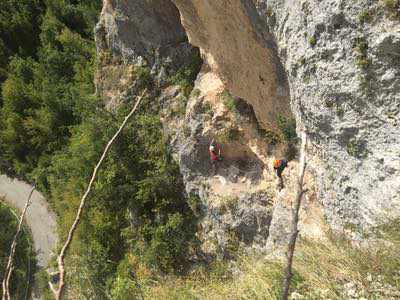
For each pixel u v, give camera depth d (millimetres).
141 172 18453
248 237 14602
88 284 17141
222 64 13219
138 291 14125
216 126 14664
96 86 20953
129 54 19094
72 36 27438
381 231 7566
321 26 8195
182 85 17297
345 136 8797
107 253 18844
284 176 12172
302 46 8859
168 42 17594
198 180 15898
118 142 18453
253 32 10766
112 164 18938
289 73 9695
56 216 28359
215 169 15383
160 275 16625
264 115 12719
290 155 12367
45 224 28281
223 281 11992
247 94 12859
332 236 9211
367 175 8555
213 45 13133
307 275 7184
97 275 17703
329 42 8195
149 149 18156
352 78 8078
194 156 15602
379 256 6711
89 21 28531
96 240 19188
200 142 15211
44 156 27562
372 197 8414
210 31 12734
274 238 11992
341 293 6504
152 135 18141
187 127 15688
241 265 12141
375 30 7363
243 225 14477
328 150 9516
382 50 7379
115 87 19734
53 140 27500
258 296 7547
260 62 11383
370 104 8031
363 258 6953
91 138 19250
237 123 14305
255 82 12102
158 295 12828
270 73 11336
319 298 6613
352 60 7934
